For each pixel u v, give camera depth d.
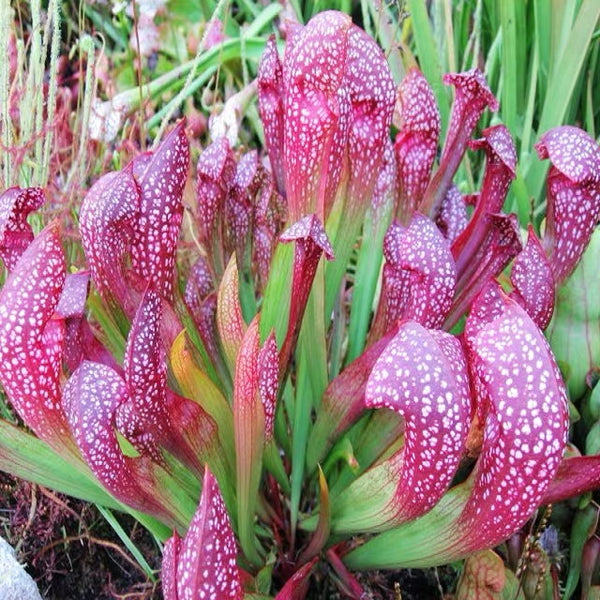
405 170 0.48
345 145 0.42
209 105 0.89
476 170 0.80
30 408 0.40
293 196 0.42
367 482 0.42
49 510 0.54
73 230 0.61
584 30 0.63
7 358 0.38
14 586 0.47
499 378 0.34
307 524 0.48
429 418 0.35
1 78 0.60
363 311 0.50
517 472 0.35
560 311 0.54
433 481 0.37
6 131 0.60
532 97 0.69
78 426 0.38
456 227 0.51
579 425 0.55
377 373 0.35
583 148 0.43
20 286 0.37
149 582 0.52
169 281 0.44
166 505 0.42
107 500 0.45
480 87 0.45
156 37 0.90
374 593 0.52
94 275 0.43
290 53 0.39
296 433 0.48
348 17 0.38
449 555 0.41
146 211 0.42
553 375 0.33
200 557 0.33
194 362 0.42
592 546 0.48
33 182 0.61
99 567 0.54
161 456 0.43
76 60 0.91
